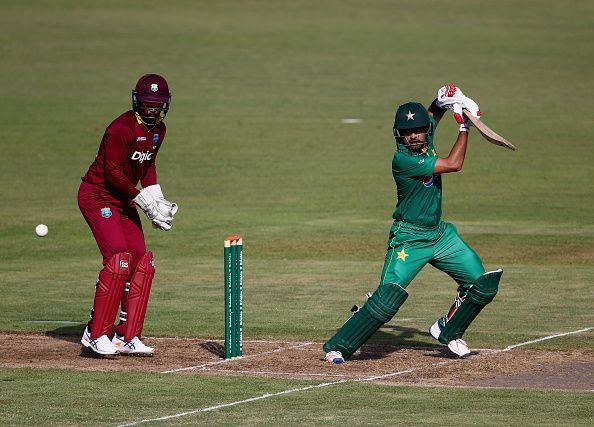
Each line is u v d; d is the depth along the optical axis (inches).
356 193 3430.1
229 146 4200.3
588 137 4357.8
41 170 3769.7
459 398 1267.2
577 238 2684.5
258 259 2449.6
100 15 7593.5
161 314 1841.8
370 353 1530.5
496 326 1727.4
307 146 4222.4
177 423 1159.6
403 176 1419.8
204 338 1642.5
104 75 5664.4
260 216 3048.7
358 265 2372.0
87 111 4795.8
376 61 6176.2
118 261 1466.5
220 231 2824.8
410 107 1417.3
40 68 5797.2
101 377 1376.7
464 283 1457.9
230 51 6441.9
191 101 5083.7
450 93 1422.2
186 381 1353.3
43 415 1194.6
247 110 4909.0
